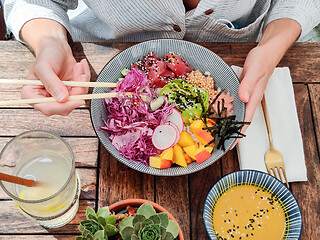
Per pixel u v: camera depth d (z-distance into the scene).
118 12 0.49
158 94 0.44
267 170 0.43
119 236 0.30
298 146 0.44
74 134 0.44
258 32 0.59
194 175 0.42
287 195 0.39
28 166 0.36
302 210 0.41
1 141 0.43
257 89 0.44
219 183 0.39
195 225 0.40
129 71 0.41
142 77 0.40
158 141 0.40
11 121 0.44
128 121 0.41
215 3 0.47
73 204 0.38
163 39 0.44
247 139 0.44
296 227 0.38
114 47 0.48
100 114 0.42
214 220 0.40
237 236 0.39
